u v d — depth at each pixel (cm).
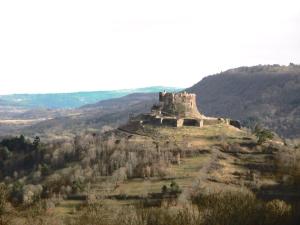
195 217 9138
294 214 8800
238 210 8812
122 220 10769
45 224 12512
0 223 11869
